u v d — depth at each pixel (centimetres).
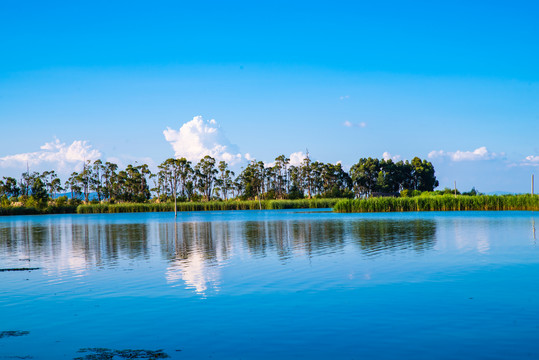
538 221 4375
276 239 2956
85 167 15925
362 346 890
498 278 1511
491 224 4003
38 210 11675
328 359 829
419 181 17450
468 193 10412
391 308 1152
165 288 1434
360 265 1808
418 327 999
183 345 912
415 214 6375
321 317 1084
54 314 1148
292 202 11144
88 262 2058
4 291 1433
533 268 1695
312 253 2200
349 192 14712
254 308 1173
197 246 2636
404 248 2328
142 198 15162
